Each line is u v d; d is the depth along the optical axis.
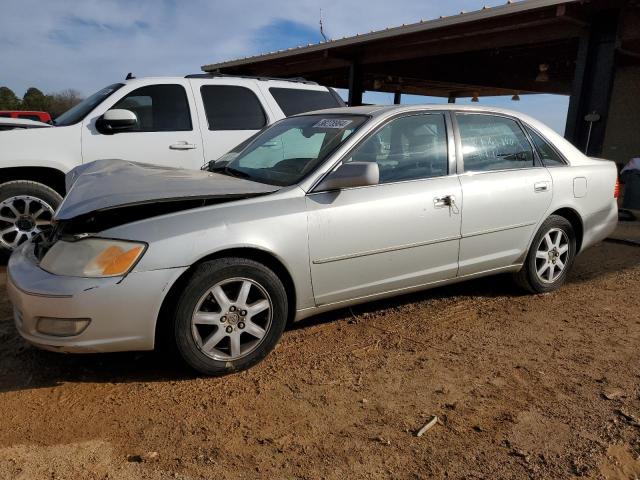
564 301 4.76
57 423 2.82
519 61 15.66
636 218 8.88
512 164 4.55
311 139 4.11
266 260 3.43
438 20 10.92
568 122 10.20
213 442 2.67
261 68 18.36
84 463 2.50
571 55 14.16
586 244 5.10
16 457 2.53
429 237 3.99
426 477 2.44
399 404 3.04
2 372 3.36
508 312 4.47
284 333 4.00
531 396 3.13
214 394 3.12
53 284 2.96
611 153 16.14
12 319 4.19
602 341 3.91
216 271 3.17
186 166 6.46
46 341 2.99
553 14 9.56
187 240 3.10
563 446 2.67
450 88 21.47
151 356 3.59
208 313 3.21
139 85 6.34
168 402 3.03
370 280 3.82
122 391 3.15
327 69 17.19
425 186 3.99
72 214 3.08
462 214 4.13
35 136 5.73
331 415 2.92
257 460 2.54
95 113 6.08
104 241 3.04
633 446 2.66
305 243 3.46
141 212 3.24
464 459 2.57
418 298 4.78
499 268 4.54
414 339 3.92
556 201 4.72
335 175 3.57
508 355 3.67
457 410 2.98
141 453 2.57
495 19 10.47
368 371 3.42
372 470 2.48
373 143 3.89
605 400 3.09
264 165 4.17
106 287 2.95
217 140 6.62
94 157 5.98
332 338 3.92
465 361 3.57
